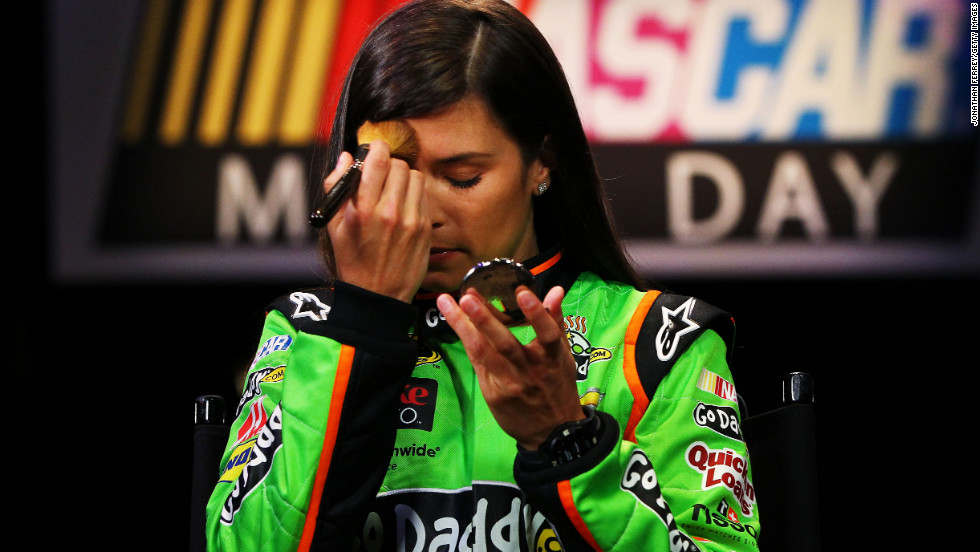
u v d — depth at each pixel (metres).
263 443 4.49
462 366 4.83
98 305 12.81
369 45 4.77
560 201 5.16
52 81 12.42
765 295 12.40
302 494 4.19
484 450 4.57
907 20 11.76
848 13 11.79
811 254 11.82
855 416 12.77
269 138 12.19
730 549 4.44
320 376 4.24
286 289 12.70
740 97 11.84
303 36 12.11
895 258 11.81
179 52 12.34
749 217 11.85
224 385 13.10
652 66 11.84
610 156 11.85
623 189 11.84
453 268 4.68
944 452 12.71
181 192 12.30
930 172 11.80
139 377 13.09
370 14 12.06
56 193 12.44
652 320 4.90
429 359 4.88
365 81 4.64
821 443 12.87
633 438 4.66
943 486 12.73
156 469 13.14
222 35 12.22
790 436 5.21
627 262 5.33
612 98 11.85
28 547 12.91
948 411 12.64
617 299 5.08
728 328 5.05
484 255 4.65
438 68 4.50
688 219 11.84
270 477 4.28
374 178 4.22
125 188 12.36
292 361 4.35
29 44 12.41
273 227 12.23
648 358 4.77
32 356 12.87
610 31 11.84
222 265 12.21
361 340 4.23
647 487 4.20
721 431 4.73
